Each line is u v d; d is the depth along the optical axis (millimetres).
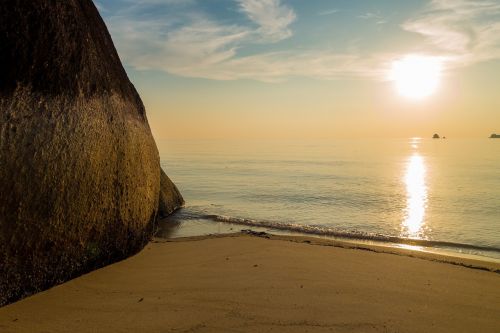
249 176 27031
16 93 4941
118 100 6906
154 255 7254
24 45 5090
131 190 6926
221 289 5305
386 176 27062
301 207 14820
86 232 5801
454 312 4660
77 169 5555
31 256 4945
